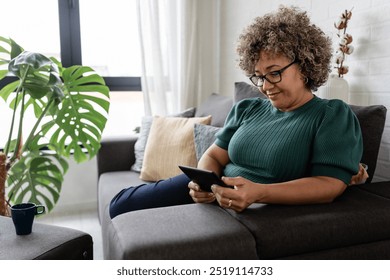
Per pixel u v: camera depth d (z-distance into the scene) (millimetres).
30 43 2564
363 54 1552
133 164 2205
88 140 2068
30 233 1085
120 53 2736
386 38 1435
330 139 982
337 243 885
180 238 795
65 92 1949
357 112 1244
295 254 861
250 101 1330
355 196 1050
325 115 1033
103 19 2680
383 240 939
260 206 962
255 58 1088
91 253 1105
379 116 1220
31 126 2611
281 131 1087
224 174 1252
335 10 1697
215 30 2910
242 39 1158
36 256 948
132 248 764
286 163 1041
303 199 942
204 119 1907
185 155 1815
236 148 1191
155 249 763
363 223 899
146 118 2254
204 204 1026
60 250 1004
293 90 1072
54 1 2574
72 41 2623
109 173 2107
